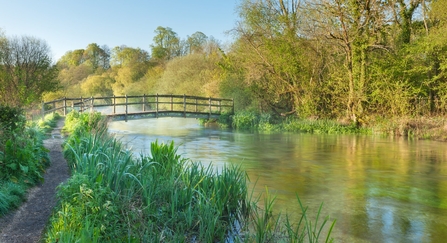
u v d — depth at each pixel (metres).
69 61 69.69
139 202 5.16
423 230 5.22
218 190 5.36
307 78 21.70
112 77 57.78
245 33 22.78
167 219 4.85
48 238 3.79
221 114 24.69
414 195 7.09
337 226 5.34
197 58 37.84
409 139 16.19
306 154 12.13
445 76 18.44
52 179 6.83
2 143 6.66
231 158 11.29
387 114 19.69
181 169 6.26
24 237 4.18
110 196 4.83
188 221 4.82
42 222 4.66
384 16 18.48
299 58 21.30
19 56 25.36
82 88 57.09
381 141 15.53
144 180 5.35
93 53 69.12
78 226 3.92
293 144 14.75
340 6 18.81
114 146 7.84
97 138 8.68
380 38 19.30
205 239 4.50
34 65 25.70
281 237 4.59
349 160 10.99
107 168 5.51
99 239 3.72
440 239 4.91
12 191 5.38
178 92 36.00
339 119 20.97
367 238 4.91
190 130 21.59
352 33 18.80
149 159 6.78
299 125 20.73
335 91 20.83
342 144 14.69
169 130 21.55
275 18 22.67
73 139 8.97
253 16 23.02
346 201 6.64
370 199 6.79
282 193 7.15
